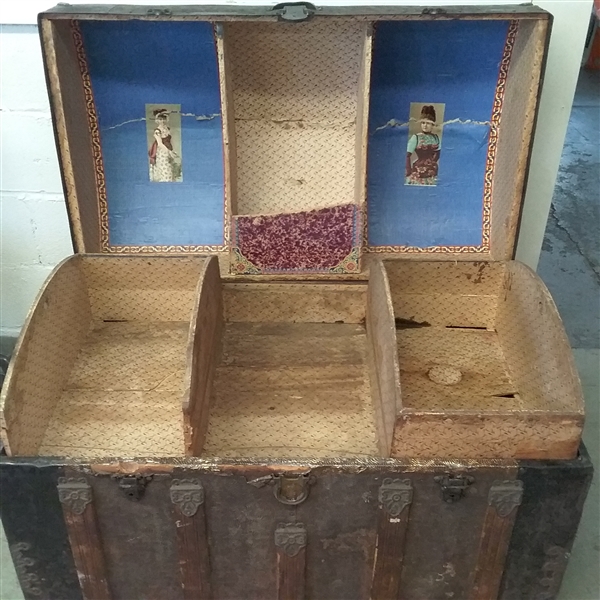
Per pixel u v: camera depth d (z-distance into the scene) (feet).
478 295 6.81
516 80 5.98
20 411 5.10
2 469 4.70
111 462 4.69
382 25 6.00
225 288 6.79
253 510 4.85
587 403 8.20
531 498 4.79
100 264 6.63
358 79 6.40
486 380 6.31
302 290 6.81
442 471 4.66
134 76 6.32
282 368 6.41
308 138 6.69
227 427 5.79
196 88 6.41
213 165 6.75
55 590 5.38
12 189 7.56
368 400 6.09
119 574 5.25
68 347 6.31
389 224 6.90
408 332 6.90
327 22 5.91
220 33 5.63
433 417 4.62
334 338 6.81
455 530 4.95
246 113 6.61
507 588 5.30
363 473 4.67
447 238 6.89
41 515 4.91
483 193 6.79
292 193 6.82
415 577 5.23
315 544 5.03
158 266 6.67
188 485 4.73
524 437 4.68
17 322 8.63
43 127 7.18
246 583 5.28
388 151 6.68
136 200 6.85
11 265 8.12
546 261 11.42
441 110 6.47
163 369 6.38
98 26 5.97
